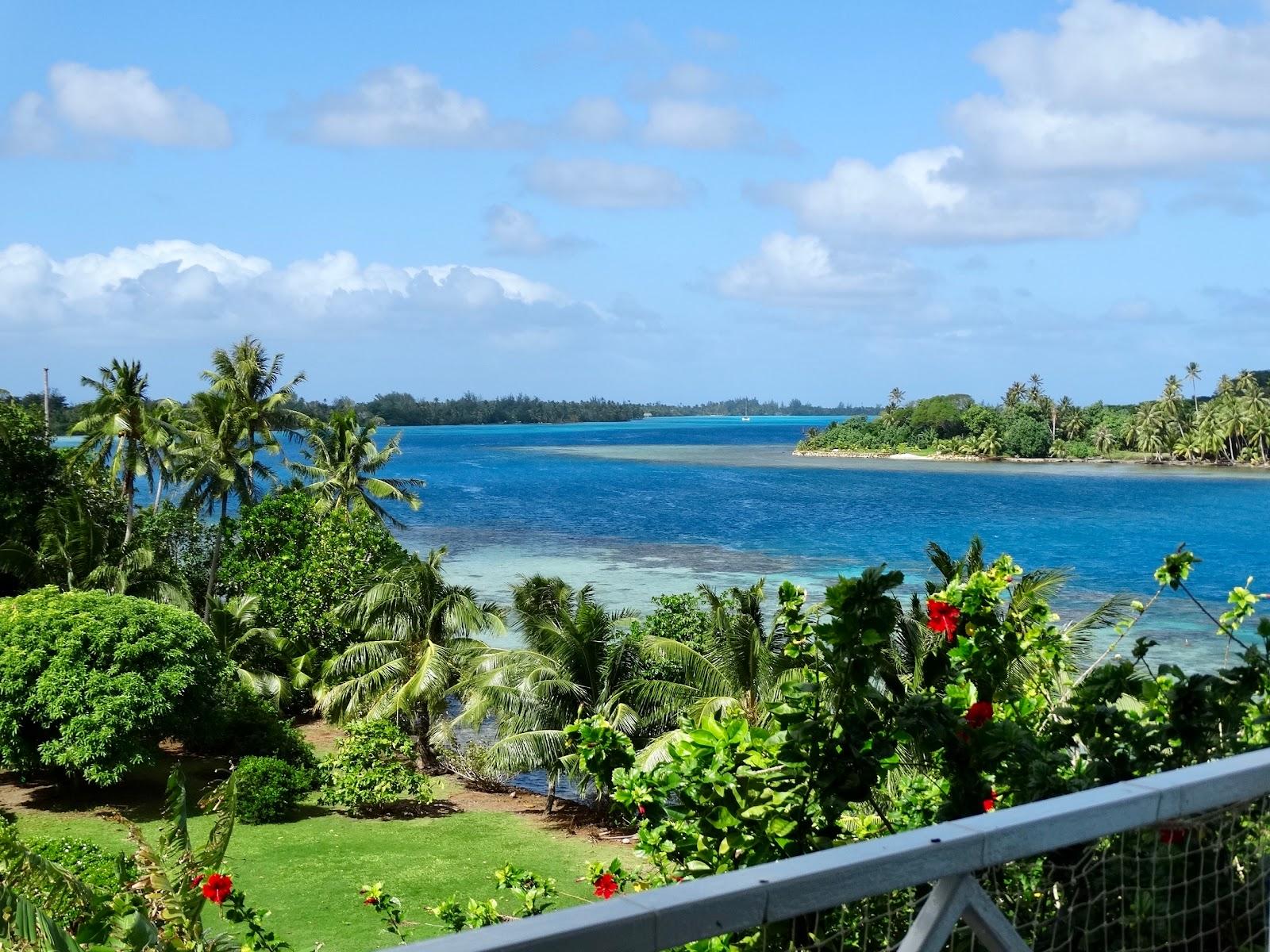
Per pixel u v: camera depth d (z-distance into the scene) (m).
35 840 16.89
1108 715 3.80
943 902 1.89
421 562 37.09
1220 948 2.71
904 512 110.50
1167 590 62.62
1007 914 2.47
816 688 3.58
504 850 26.30
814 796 3.62
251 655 40.84
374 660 36.50
